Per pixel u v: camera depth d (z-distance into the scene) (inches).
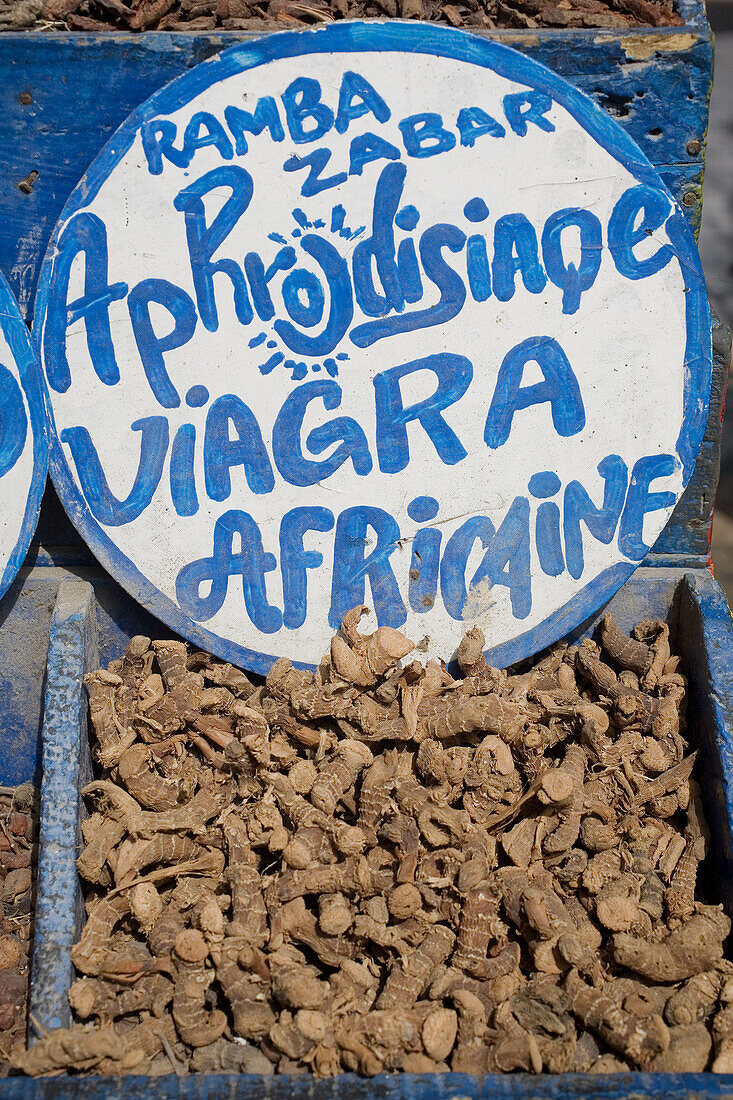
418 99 35.4
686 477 37.3
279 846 34.1
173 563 37.0
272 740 35.5
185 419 36.6
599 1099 31.2
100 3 36.4
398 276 36.3
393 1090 31.4
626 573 37.6
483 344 36.6
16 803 38.0
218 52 35.5
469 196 35.9
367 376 36.6
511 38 35.8
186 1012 33.0
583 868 34.5
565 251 36.3
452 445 37.0
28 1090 31.5
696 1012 32.7
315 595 37.4
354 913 33.6
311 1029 32.0
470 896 33.3
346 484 37.0
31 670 38.3
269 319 36.3
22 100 35.8
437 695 35.7
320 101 35.3
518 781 34.7
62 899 33.9
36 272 37.1
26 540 36.6
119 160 35.4
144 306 36.1
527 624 37.7
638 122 36.4
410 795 33.9
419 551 37.4
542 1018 32.7
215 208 35.7
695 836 35.7
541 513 37.3
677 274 36.5
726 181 114.2
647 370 36.9
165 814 34.4
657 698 36.8
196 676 36.3
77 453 36.5
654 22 36.8
